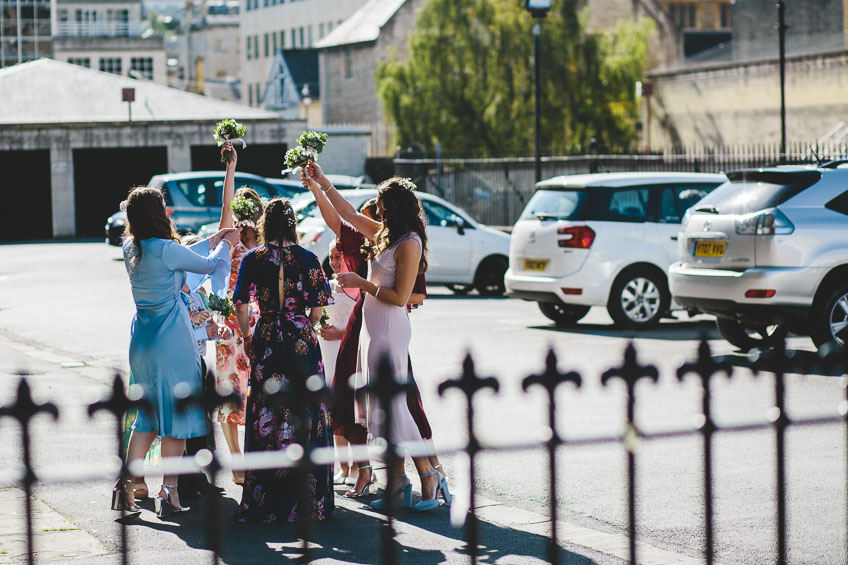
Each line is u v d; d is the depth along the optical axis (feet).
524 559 17.66
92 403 11.12
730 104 153.69
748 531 19.16
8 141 128.67
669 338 44.47
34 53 308.19
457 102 168.04
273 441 20.07
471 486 11.66
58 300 60.85
